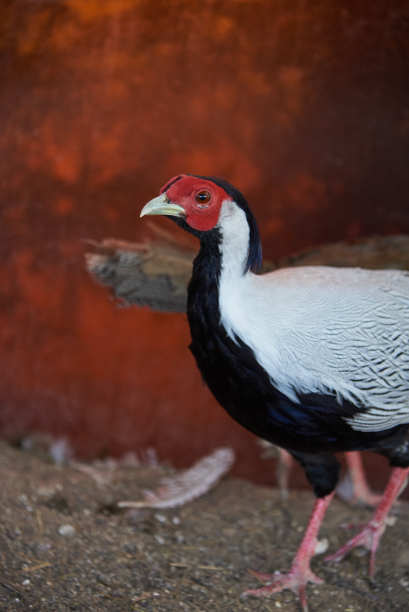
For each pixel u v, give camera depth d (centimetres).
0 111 196
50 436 193
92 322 202
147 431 196
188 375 201
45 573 155
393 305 152
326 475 157
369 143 196
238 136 203
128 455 191
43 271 202
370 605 156
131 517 168
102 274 168
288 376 149
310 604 156
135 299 168
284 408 150
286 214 207
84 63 196
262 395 150
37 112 197
